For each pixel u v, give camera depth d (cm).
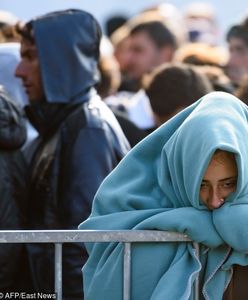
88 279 904
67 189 1133
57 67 1198
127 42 1891
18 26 1266
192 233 849
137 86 1855
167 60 1853
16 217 1133
